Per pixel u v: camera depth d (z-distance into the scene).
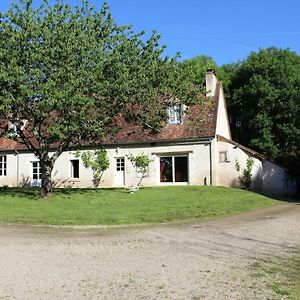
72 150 33.28
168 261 9.45
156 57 23.50
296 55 45.47
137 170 32.03
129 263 9.27
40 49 20.23
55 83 19.81
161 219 17.12
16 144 36.06
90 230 14.71
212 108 31.11
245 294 6.98
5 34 20.97
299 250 10.80
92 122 21.23
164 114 23.97
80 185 33.28
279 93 41.44
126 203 21.30
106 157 32.53
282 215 18.59
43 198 22.89
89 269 8.74
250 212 19.98
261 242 11.91
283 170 36.09
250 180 31.34
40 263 9.30
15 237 13.01
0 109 20.09
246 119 43.94
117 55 21.45
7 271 8.59
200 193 25.44
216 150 30.70
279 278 8.04
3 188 31.11
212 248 11.01
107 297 6.85
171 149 31.39
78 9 22.78
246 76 44.97
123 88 20.95
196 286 7.45
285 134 41.34
